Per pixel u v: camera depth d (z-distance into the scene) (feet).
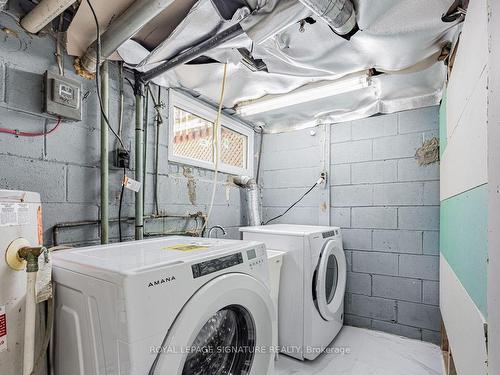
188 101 7.93
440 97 7.81
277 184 10.80
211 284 3.31
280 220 10.69
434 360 6.93
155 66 6.03
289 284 7.08
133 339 2.62
